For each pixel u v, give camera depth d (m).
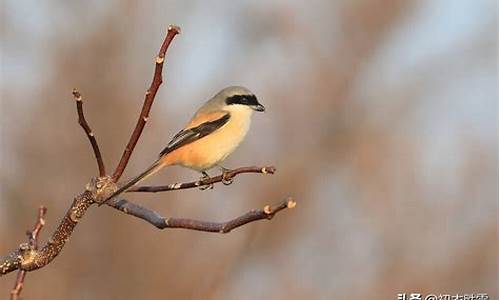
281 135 17.33
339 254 15.49
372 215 15.56
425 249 14.85
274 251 15.54
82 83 16.45
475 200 14.98
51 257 5.44
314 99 17.78
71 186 15.70
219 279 15.03
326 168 16.81
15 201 15.47
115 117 16.20
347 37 18.58
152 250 15.16
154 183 15.17
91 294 15.07
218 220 15.45
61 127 16.09
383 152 16.48
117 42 16.94
